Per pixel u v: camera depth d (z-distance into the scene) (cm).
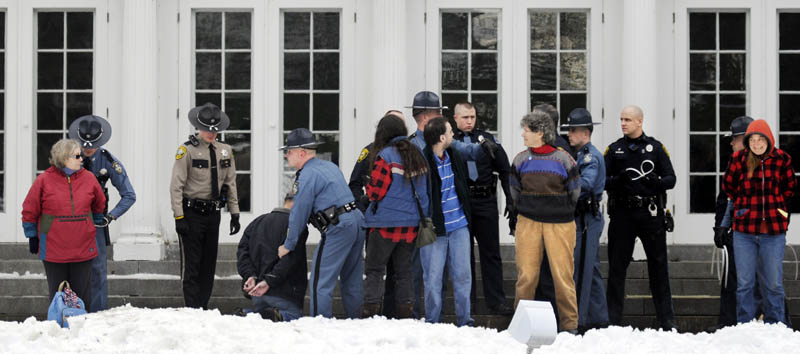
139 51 1523
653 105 1508
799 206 1533
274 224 1158
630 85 1511
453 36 1560
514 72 1552
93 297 1223
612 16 1553
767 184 1161
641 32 1506
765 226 1158
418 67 1555
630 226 1207
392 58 1529
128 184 1255
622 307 1220
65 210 1142
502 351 929
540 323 736
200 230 1281
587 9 1558
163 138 1557
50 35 1574
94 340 930
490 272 1234
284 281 1136
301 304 1148
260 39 1565
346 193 1113
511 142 1551
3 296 1376
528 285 1116
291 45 1572
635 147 1209
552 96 1555
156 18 1552
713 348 986
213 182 1288
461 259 1099
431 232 1069
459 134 1216
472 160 1174
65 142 1148
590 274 1190
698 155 1551
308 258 1464
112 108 1561
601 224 1197
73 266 1155
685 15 1550
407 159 1068
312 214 1109
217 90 1568
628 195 1204
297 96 1569
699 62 1555
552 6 1555
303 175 1101
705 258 1484
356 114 1560
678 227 1540
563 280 1107
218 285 1388
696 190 1547
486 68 1559
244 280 1150
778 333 1038
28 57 1570
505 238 1548
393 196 1070
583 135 1202
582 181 1175
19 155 1567
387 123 1092
